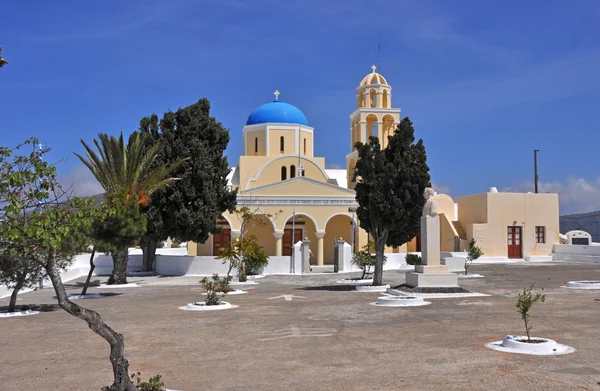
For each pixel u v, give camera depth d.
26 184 7.23
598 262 38.78
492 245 42.41
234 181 47.78
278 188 40.19
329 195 40.66
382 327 13.80
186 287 26.97
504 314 15.38
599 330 12.62
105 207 7.98
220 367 10.09
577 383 8.44
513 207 42.91
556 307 16.36
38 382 9.43
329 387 8.61
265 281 29.44
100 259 37.56
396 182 22.61
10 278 18.64
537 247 43.06
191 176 31.84
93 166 27.34
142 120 32.78
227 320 15.62
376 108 44.56
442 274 20.73
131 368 10.16
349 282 27.53
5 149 7.39
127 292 25.02
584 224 55.78
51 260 7.43
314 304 18.75
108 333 7.62
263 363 10.30
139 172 27.11
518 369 9.32
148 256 36.66
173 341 12.68
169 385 8.97
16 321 16.56
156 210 31.31
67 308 7.35
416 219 22.67
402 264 37.50
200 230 31.88
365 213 23.50
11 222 7.18
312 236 43.50
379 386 8.58
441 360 10.12
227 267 34.03
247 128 48.25
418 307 17.16
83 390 8.84
